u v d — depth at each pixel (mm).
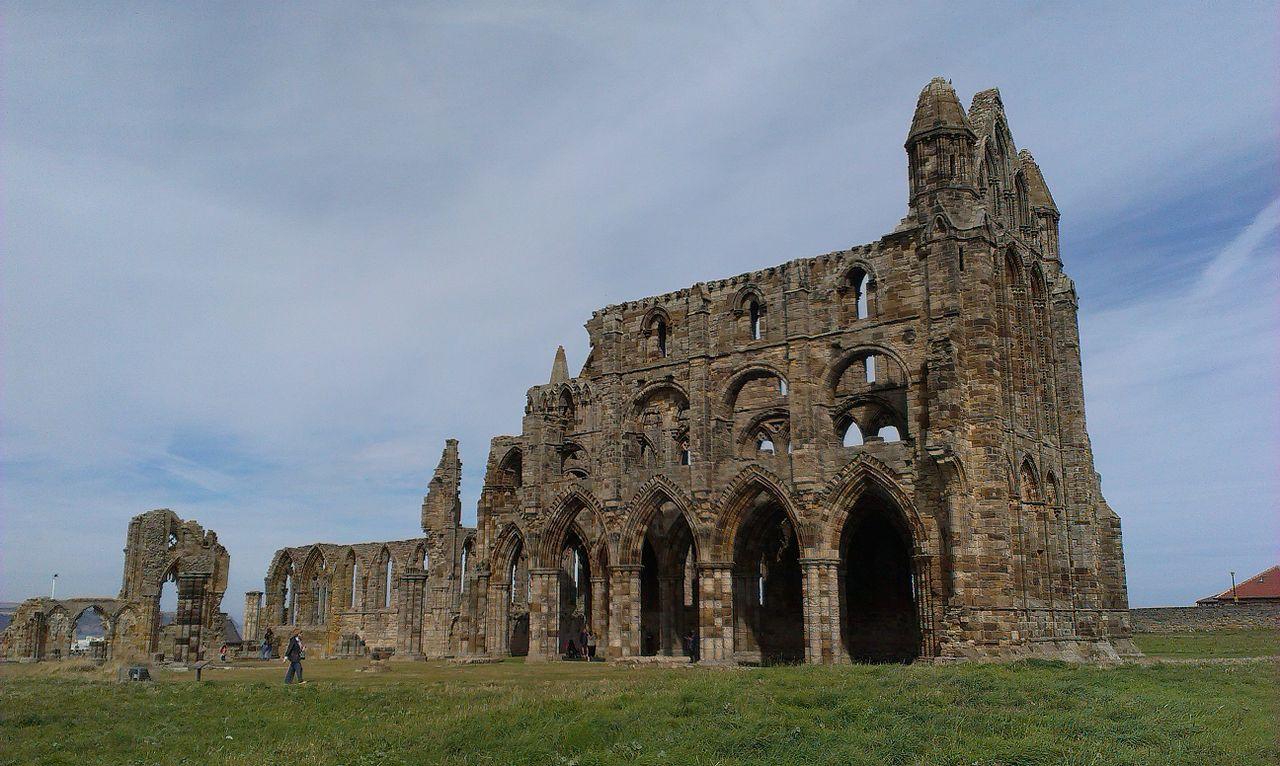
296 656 53188
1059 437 70500
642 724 33156
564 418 82750
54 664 77500
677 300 75375
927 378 61406
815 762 27859
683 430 85125
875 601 74312
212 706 42500
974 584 56531
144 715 40000
